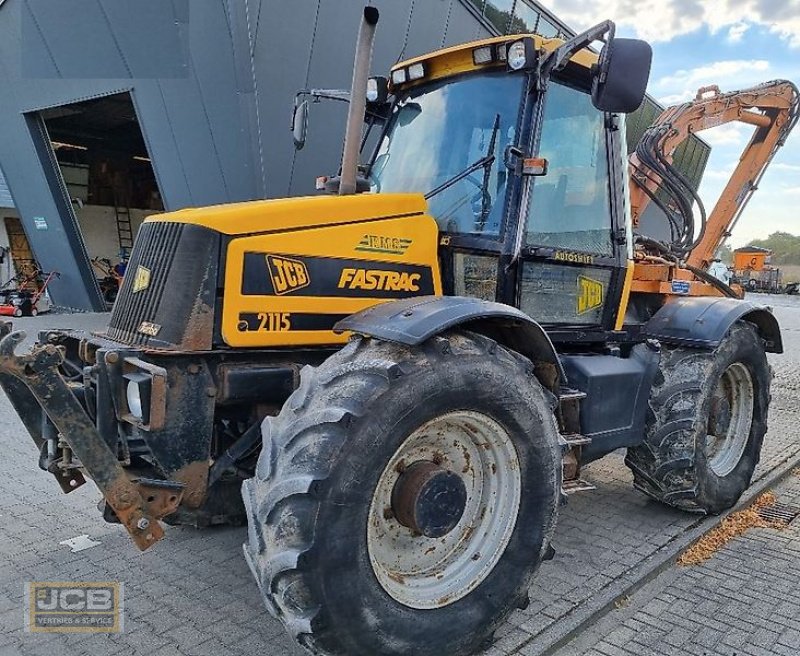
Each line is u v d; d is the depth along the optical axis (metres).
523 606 2.80
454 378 2.46
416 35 10.55
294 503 2.22
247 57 8.83
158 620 2.94
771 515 4.26
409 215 3.12
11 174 14.16
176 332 2.65
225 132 9.44
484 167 3.34
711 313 4.09
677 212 5.76
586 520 4.08
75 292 14.49
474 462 2.76
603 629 2.95
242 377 2.74
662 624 2.99
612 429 3.57
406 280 3.10
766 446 5.58
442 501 2.55
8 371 2.25
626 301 3.98
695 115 5.97
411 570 2.60
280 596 2.21
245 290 2.71
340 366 2.47
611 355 3.81
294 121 3.95
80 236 14.03
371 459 2.28
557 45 3.38
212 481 2.82
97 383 2.62
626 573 3.37
